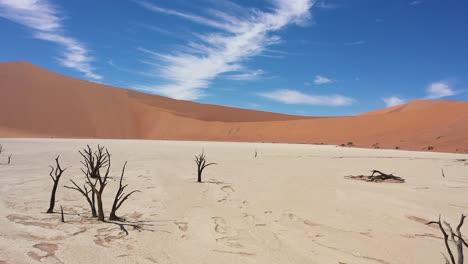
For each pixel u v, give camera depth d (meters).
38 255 4.55
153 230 5.95
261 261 4.73
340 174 15.08
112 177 11.70
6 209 6.80
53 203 6.87
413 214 7.76
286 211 7.70
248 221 6.76
